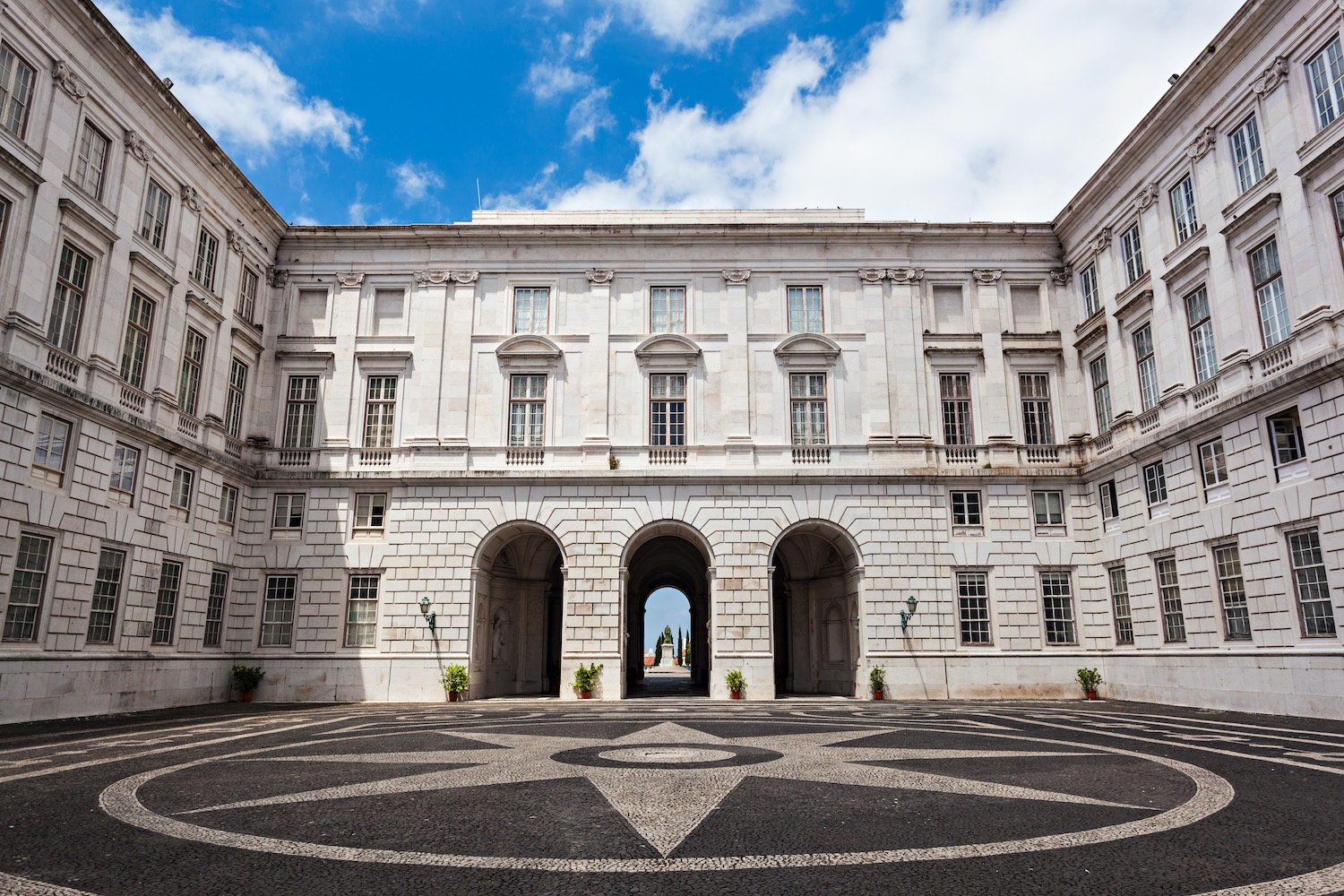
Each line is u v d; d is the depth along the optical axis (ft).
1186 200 84.64
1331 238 66.64
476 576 99.35
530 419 103.30
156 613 82.38
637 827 27.14
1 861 23.20
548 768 39.09
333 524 99.91
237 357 98.89
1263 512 72.28
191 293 88.58
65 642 70.03
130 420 77.25
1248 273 75.20
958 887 20.94
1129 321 92.84
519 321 106.42
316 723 64.80
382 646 96.84
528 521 99.76
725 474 99.91
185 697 87.25
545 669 117.08
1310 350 67.77
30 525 66.54
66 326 71.97
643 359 104.06
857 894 20.39
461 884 21.15
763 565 98.73
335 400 103.60
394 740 51.55
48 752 46.37
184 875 21.89
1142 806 30.50
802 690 117.29
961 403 105.09
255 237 102.89
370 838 25.82
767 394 103.55
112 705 75.41
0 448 63.77
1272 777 36.91
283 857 23.66
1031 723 63.16
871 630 97.66
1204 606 79.71
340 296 106.73
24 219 66.90
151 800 31.71
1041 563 99.66
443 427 102.32
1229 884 21.15
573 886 20.98
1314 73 69.10
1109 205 96.94
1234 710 75.87
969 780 35.76
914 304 106.01
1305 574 68.69
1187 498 82.12
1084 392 102.68
